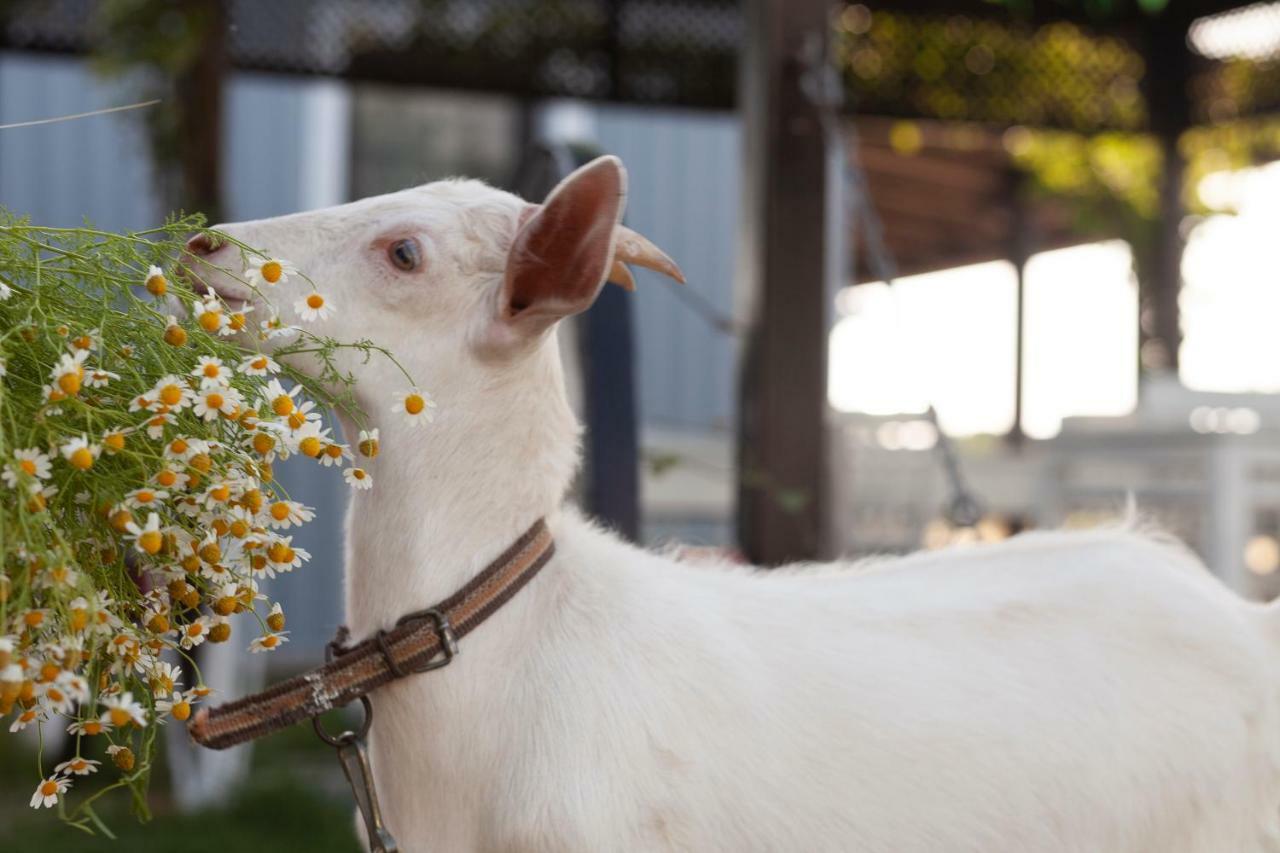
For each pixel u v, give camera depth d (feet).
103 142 26.91
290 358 6.06
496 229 6.30
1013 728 6.37
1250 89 20.11
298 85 27.25
